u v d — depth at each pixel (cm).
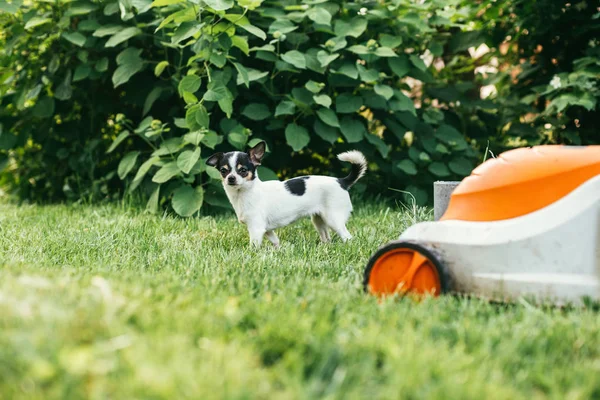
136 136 598
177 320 206
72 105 631
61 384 161
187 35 450
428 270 257
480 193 259
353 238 411
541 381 177
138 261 337
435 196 347
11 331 185
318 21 511
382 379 177
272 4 557
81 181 619
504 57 682
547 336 208
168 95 558
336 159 602
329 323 218
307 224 494
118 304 212
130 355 175
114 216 503
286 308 231
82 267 311
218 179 492
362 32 536
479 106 615
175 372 166
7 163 630
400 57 568
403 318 223
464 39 639
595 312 234
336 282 295
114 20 561
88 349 178
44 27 578
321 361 183
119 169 533
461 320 225
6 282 237
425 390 166
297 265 324
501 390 167
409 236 267
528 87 648
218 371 172
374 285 268
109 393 161
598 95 564
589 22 604
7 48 574
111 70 592
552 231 241
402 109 553
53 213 529
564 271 241
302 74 566
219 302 235
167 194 520
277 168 586
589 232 238
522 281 244
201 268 313
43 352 174
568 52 630
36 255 346
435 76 677
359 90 569
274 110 559
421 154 559
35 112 592
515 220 249
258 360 188
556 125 603
